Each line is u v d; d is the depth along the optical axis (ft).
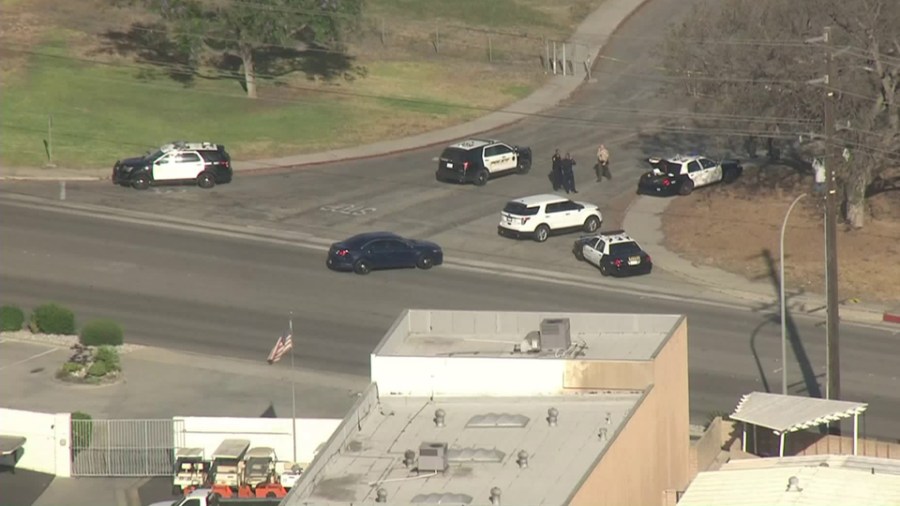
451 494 506.89
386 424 576.20
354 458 545.85
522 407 587.27
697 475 597.11
